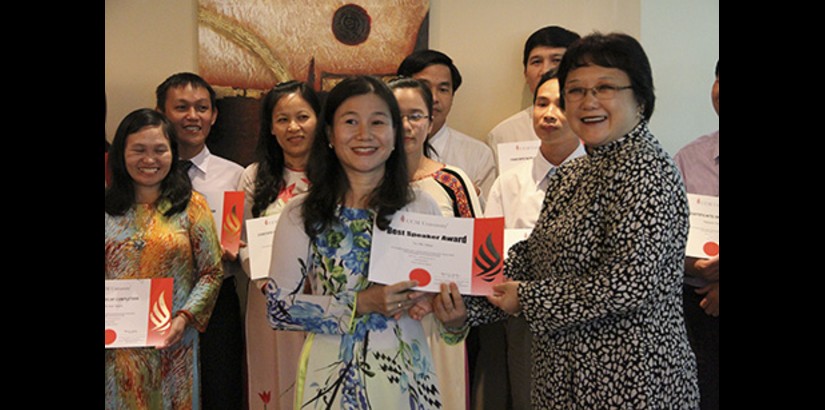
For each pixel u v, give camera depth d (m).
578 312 2.02
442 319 2.26
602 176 2.11
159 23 4.04
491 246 2.24
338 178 2.29
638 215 1.99
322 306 2.20
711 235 3.00
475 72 4.10
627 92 2.11
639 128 2.13
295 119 3.35
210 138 4.02
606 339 2.05
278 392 3.26
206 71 4.00
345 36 4.03
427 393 2.26
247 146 4.03
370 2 4.03
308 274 2.26
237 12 3.99
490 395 3.49
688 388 2.09
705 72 4.04
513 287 2.18
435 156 3.70
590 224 2.09
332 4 4.02
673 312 2.08
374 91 2.26
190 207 3.07
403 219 2.24
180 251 3.00
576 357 2.09
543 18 4.07
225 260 3.28
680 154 3.47
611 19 4.05
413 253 2.24
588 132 2.14
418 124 2.99
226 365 3.45
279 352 3.23
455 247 2.24
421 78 3.69
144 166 2.97
